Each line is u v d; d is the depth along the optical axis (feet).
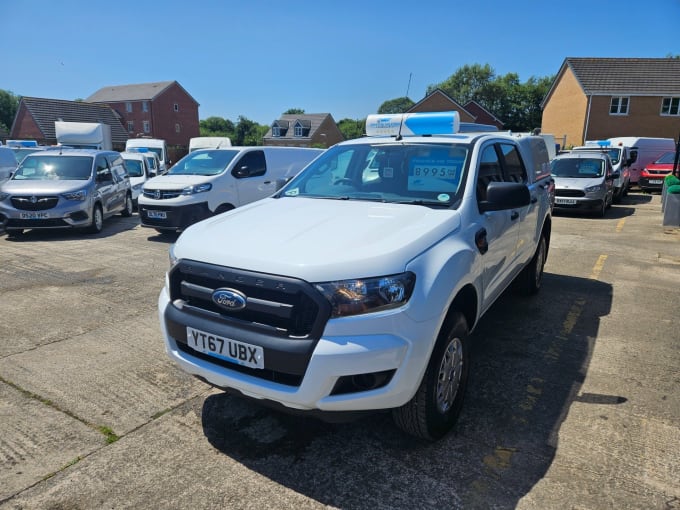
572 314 16.80
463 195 11.03
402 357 7.87
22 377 12.10
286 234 9.10
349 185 12.66
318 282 7.69
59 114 151.33
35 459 9.02
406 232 9.04
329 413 7.99
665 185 43.65
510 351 13.79
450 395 9.64
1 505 7.88
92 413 10.55
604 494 8.14
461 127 26.50
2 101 234.79
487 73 227.40
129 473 8.68
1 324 15.61
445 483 8.45
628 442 9.54
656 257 25.96
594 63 120.16
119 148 156.97
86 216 31.40
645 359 13.28
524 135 17.17
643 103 111.34
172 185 29.25
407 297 7.97
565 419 10.38
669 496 8.09
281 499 8.09
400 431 9.98
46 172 33.27
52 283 20.31
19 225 29.96
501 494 8.17
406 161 12.44
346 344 7.58
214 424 10.19
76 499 8.05
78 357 13.25
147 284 20.24
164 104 206.28
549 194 18.48
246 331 8.10
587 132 115.65
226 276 8.30
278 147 35.19
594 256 26.25
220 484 8.42
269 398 8.09
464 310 10.57
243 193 31.94
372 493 8.21
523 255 15.52
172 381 11.98
